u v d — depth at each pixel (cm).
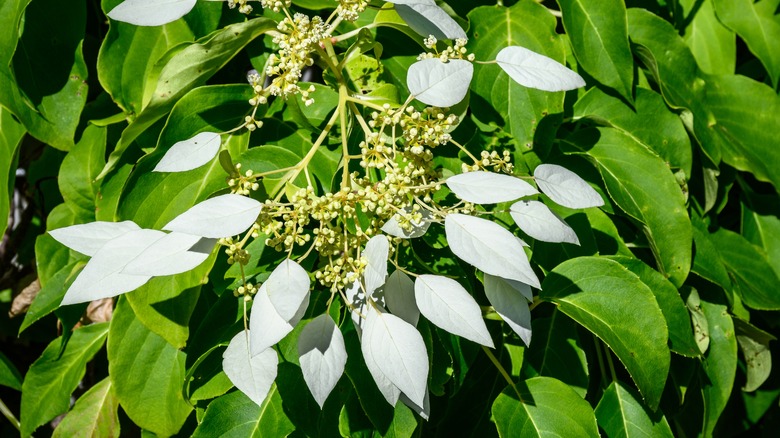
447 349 88
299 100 92
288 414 88
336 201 79
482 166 83
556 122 92
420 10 83
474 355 90
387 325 77
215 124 90
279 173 89
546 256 93
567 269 90
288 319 75
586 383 92
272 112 92
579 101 97
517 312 81
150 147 91
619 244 94
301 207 79
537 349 94
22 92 92
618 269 89
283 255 89
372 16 95
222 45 86
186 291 88
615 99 97
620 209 96
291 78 82
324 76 91
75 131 96
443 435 94
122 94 91
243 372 79
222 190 85
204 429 87
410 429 85
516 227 89
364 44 89
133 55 91
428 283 78
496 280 81
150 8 81
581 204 80
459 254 77
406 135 82
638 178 95
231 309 89
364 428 86
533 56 83
